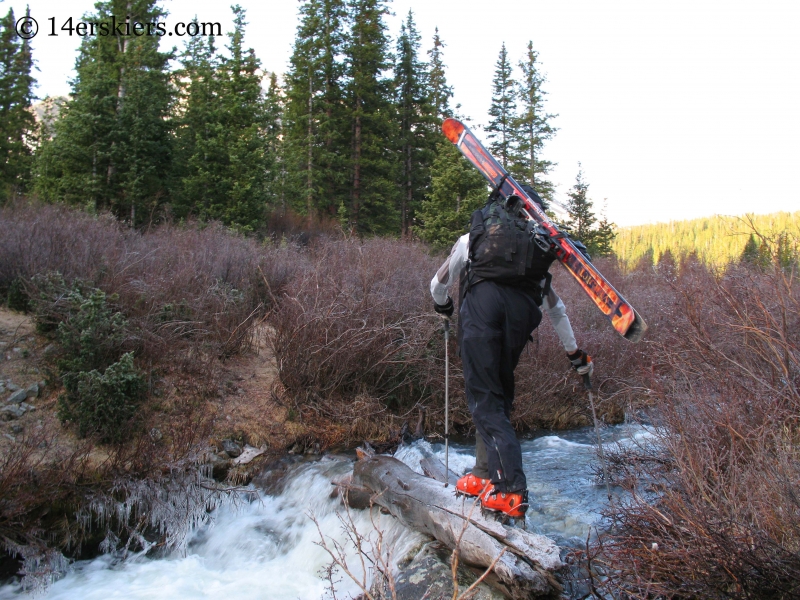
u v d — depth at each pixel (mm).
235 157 16812
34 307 5238
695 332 3889
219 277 6945
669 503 2734
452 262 3129
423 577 2846
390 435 5309
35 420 4348
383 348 5586
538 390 5918
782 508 2453
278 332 5660
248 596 3305
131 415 4371
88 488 3848
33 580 3367
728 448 3076
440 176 19016
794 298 3701
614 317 2652
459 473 4387
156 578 3541
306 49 28938
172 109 18516
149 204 15078
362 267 6762
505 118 37156
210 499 4195
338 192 28141
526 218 2988
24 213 7961
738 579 2217
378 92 29844
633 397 4945
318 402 5359
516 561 2598
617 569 2631
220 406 5066
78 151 14461
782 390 3230
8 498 3488
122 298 5547
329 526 3773
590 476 4312
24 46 29922
